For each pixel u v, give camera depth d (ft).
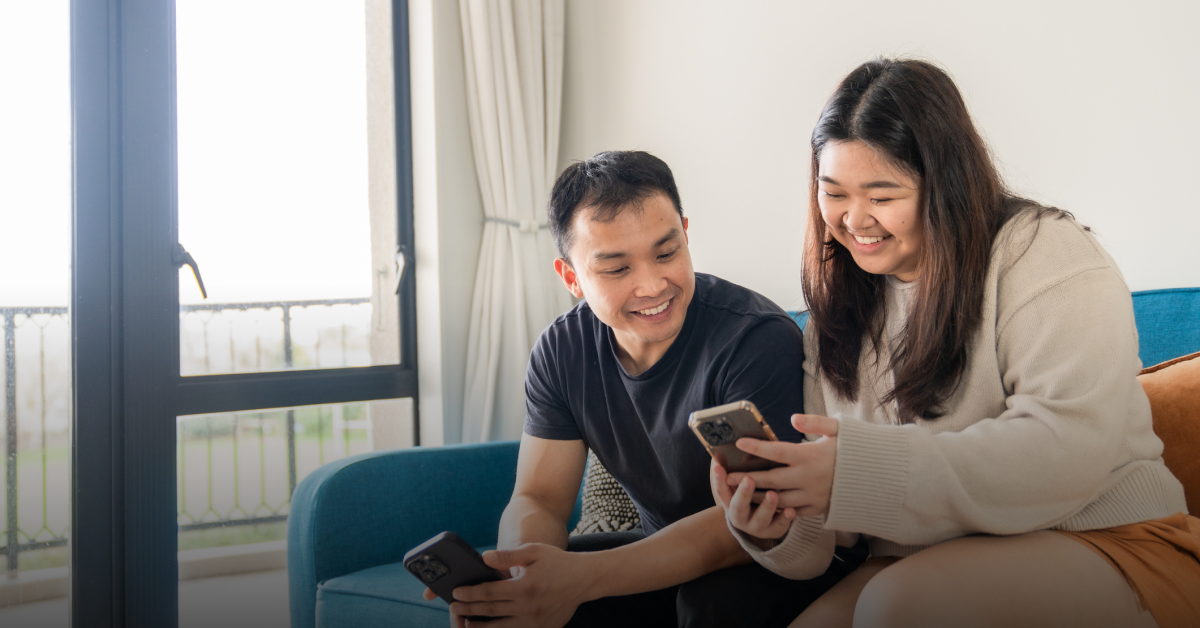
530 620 2.88
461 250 7.87
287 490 7.18
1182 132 4.41
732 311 3.61
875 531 2.45
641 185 3.27
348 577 4.78
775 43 6.61
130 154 6.15
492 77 7.77
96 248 6.03
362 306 7.61
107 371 6.05
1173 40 4.43
